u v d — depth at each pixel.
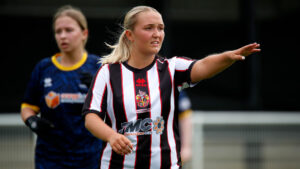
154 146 7.91
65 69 11.59
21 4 36.75
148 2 26.00
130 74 8.19
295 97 35.22
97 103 8.03
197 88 36.25
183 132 12.01
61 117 11.34
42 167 11.39
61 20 11.38
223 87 35.69
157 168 7.93
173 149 8.05
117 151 7.14
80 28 11.62
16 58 36.81
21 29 36.94
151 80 8.12
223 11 39.03
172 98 8.11
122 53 8.40
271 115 16.38
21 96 35.66
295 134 16.39
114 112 8.05
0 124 15.24
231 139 16.27
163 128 8.00
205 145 16.16
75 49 11.53
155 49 7.94
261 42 37.56
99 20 37.12
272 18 37.91
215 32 39.56
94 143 11.49
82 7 37.00
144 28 7.91
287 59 37.16
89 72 11.59
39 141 11.53
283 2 37.56
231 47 39.28
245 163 16.28
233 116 16.31
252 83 26.25
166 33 25.34
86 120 7.89
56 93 11.43
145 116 7.93
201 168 16.06
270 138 16.39
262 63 37.06
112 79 8.16
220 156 16.14
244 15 26.75
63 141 11.32
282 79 36.62
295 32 37.44
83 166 11.41
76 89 11.42
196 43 39.72
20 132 15.26
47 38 37.16
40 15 37.00
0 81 36.22
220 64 7.39
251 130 16.36
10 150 15.26
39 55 37.09
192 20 39.28
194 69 7.85
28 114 11.59
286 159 16.36
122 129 7.97
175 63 8.26
